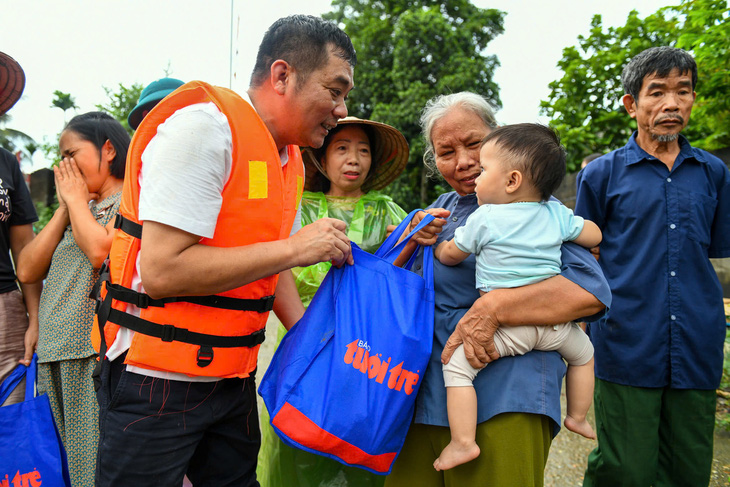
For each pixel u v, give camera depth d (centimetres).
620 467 222
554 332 151
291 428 149
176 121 129
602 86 749
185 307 138
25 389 209
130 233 139
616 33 759
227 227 137
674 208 219
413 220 173
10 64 227
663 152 226
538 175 151
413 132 1212
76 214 184
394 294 156
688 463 222
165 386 141
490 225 151
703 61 423
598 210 234
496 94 1236
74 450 193
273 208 145
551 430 159
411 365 150
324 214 228
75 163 196
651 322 218
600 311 151
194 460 168
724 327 221
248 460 171
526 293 146
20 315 219
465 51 1267
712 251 231
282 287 190
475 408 147
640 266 221
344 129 222
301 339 159
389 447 150
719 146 525
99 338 152
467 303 163
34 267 203
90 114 207
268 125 153
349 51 150
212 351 142
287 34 144
